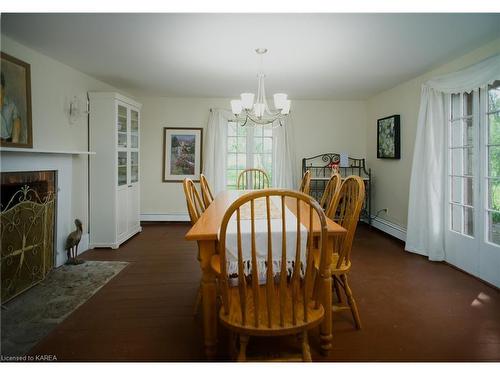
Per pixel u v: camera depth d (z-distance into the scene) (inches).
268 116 205.8
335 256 84.2
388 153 175.2
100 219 152.0
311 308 59.6
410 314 87.1
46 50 114.7
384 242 164.1
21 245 102.5
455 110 127.7
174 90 182.1
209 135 201.6
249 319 55.6
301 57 121.1
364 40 103.8
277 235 63.0
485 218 110.9
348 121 208.4
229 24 92.2
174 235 178.1
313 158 207.9
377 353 69.2
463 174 124.1
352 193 86.6
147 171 206.7
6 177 101.2
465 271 120.3
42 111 118.3
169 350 70.9
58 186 126.0
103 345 72.7
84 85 146.7
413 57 120.3
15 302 94.8
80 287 105.9
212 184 201.8
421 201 140.0
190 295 100.3
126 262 131.6
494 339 74.7
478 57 111.2
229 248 62.1
